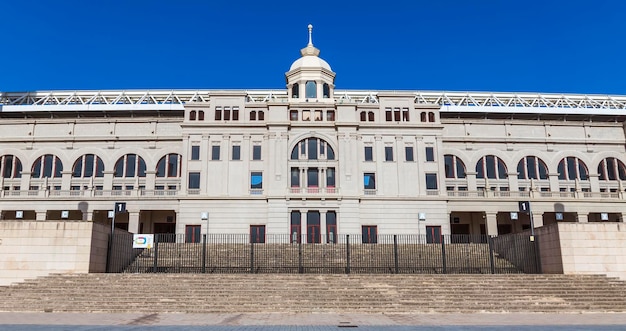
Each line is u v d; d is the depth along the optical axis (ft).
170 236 188.24
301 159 195.42
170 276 95.91
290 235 186.50
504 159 220.64
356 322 69.41
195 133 197.88
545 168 222.28
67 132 217.97
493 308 82.43
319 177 194.39
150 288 90.17
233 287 91.20
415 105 204.23
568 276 99.04
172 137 215.51
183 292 88.33
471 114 223.71
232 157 196.54
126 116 219.82
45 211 203.00
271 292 88.99
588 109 223.92
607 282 95.86
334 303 84.17
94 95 235.81
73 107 215.72
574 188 220.64
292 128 198.39
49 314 77.87
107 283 92.84
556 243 106.93
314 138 198.70
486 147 221.66
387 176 195.62
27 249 103.71
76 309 81.30
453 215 221.87
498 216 223.71
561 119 227.40
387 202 193.06
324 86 216.33
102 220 215.92
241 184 193.47
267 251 132.67
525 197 209.36
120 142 216.95
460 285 93.40
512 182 217.77
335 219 190.60
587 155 223.71
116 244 116.57
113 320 70.95
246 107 201.98
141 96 236.63
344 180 192.44
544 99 241.96
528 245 118.01
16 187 212.64
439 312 81.35
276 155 193.98
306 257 128.57
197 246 135.64
